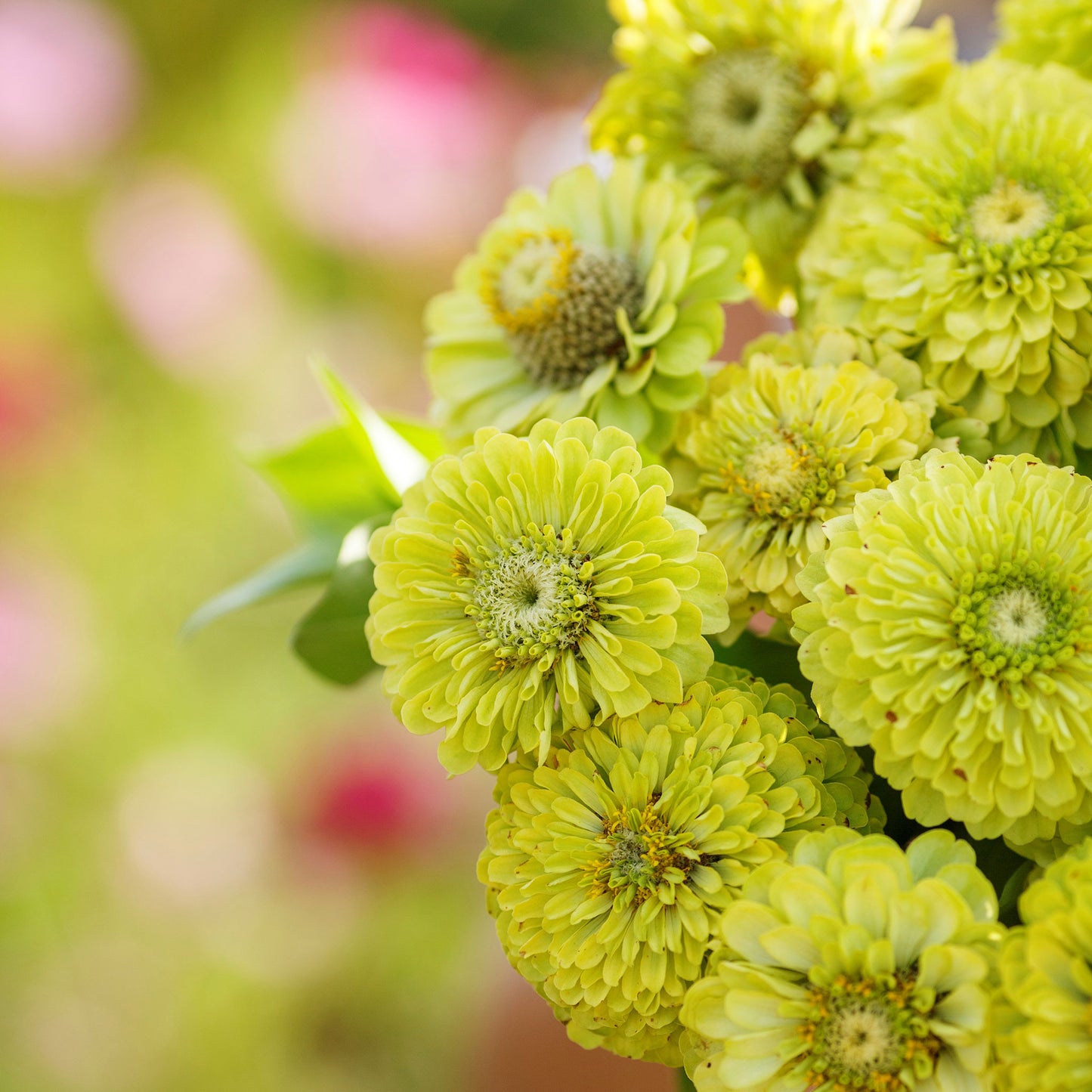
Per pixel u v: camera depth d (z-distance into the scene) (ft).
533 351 2.80
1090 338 2.66
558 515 2.60
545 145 7.20
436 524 2.60
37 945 5.83
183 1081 5.81
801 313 2.82
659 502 2.56
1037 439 2.70
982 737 2.51
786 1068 2.48
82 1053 5.68
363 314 7.32
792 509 2.64
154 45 7.26
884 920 2.47
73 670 5.98
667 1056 2.58
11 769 5.86
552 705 2.56
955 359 2.68
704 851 2.54
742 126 2.84
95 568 6.57
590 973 2.55
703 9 2.84
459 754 2.58
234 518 6.89
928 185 2.73
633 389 2.72
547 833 2.56
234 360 6.83
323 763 6.06
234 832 6.02
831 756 2.58
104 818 6.11
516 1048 4.94
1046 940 2.43
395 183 6.74
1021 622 2.52
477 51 7.55
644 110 2.90
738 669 2.61
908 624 2.52
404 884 6.15
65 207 6.81
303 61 7.10
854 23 2.78
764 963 2.49
